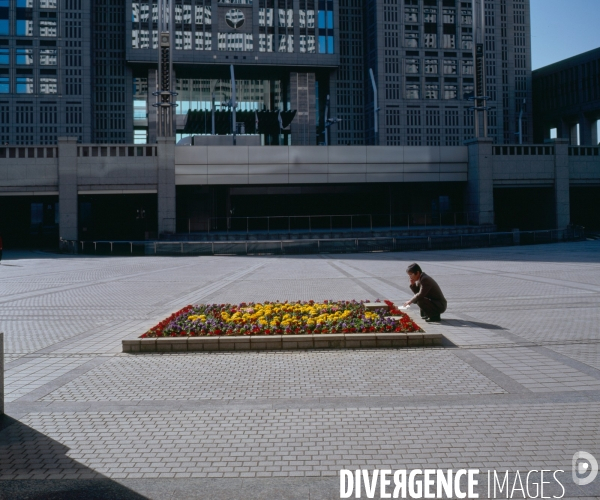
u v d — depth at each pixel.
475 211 53.56
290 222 50.16
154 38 114.00
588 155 55.84
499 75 129.12
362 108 130.88
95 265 31.19
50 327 12.28
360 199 61.06
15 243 57.16
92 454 5.29
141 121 123.69
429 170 53.94
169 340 9.73
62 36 112.00
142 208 62.88
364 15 130.75
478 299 15.45
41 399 7.06
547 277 20.56
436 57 125.75
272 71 122.25
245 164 50.88
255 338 9.72
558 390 7.08
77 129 112.44
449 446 5.36
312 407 6.59
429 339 9.73
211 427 5.98
